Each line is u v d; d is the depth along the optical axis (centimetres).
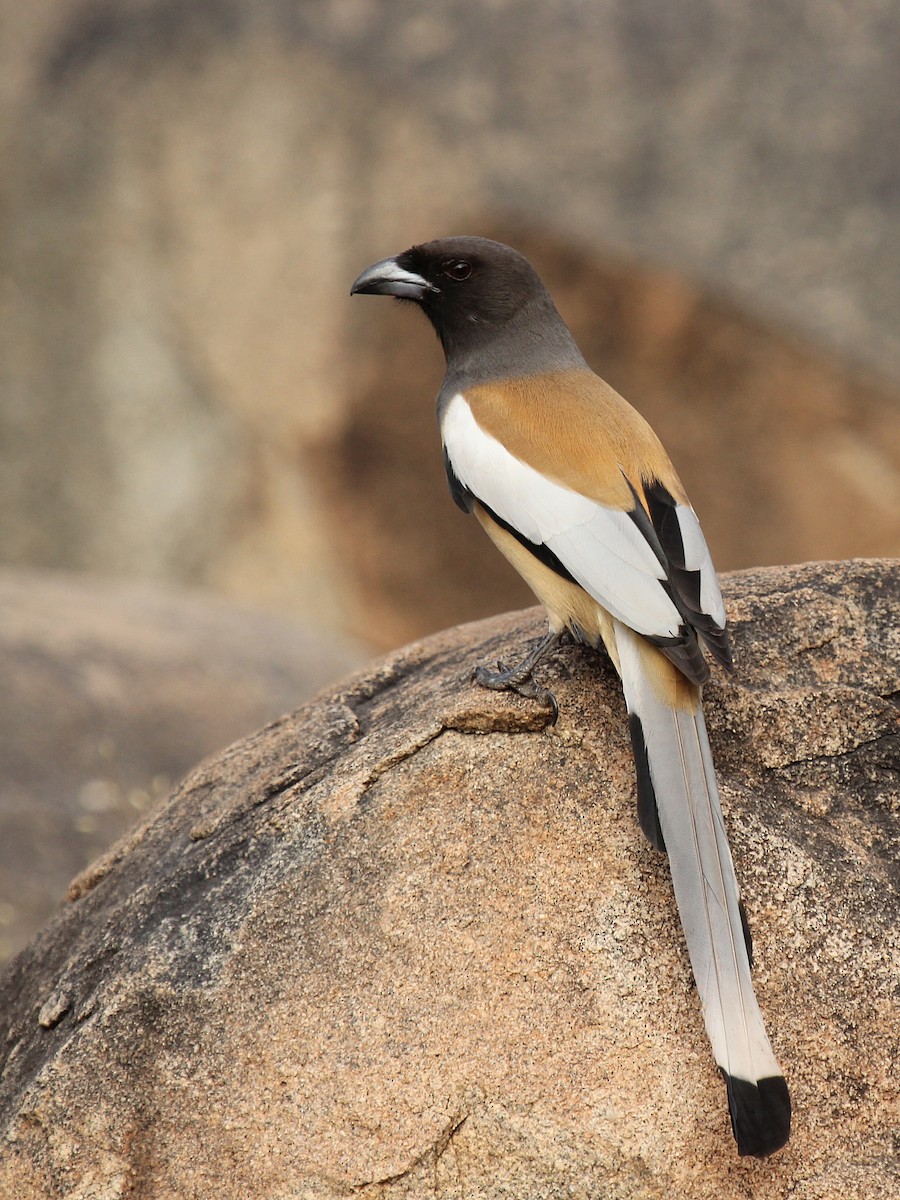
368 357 2102
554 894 659
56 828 1332
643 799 655
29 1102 657
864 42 1931
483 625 920
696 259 1922
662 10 1989
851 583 794
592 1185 601
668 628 686
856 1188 597
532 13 2034
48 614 1702
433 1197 607
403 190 2052
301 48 2117
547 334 913
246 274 2161
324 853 691
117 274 2248
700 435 1986
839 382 1916
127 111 2220
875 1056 623
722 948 607
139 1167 632
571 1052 620
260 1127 626
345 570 2228
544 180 1970
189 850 752
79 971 720
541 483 770
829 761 715
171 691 1575
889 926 653
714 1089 610
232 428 2233
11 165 2281
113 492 2311
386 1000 641
